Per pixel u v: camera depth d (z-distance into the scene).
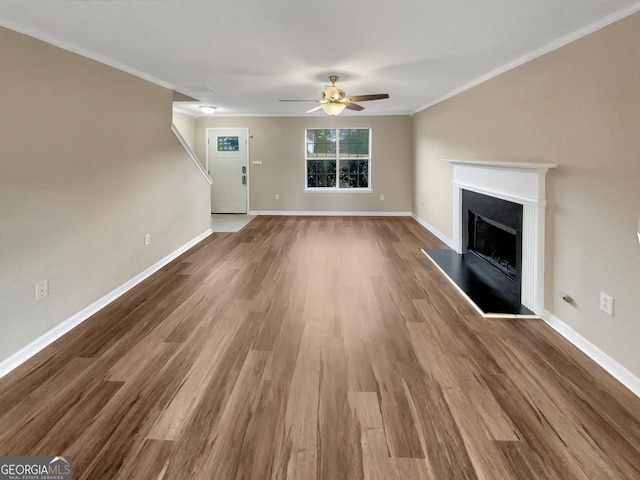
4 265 2.50
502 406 2.14
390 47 3.34
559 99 3.03
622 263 2.39
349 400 2.20
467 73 4.36
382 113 8.51
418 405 2.15
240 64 3.91
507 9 2.48
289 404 2.16
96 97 3.50
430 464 1.74
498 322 3.24
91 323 3.23
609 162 2.48
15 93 2.59
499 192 3.92
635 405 2.14
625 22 2.35
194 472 1.69
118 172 3.87
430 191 7.09
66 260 3.09
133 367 2.54
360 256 5.39
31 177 2.72
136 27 2.81
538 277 3.29
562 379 2.40
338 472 1.69
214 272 4.66
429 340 2.92
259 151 8.92
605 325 2.54
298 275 4.54
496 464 1.73
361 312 3.46
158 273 4.62
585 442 1.87
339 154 8.96
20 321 2.62
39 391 2.27
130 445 1.84
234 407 2.13
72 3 2.37
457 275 4.42
